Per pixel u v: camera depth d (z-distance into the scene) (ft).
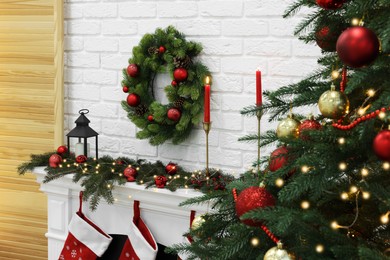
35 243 9.72
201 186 7.54
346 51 3.78
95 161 8.38
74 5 8.96
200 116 8.02
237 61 7.80
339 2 4.08
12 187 9.78
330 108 4.13
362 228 4.50
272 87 7.59
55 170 8.34
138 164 8.34
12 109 9.55
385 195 3.92
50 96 9.20
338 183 4.48
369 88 4.37
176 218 8.06
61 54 9.03
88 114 9.01
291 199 4.44
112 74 8.73
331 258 4.09
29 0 9.18
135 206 8.21
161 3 8.25
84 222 8.45
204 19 7.97
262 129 7.69
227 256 4.56
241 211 4.47
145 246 7.96
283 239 4.52
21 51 9.34
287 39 7.45
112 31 8.67
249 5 7.64
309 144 4.33
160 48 8.03
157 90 8.43
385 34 3.64
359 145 4.08
